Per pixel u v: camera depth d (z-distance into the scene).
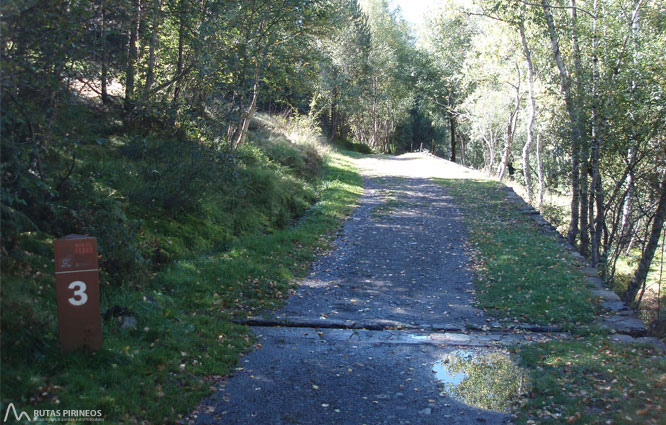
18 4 4.87
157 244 8.75
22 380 4.06
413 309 8.33
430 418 4.73
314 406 4.89
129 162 10.27
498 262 10.77
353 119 54.84
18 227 5.85
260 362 5.88
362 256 11.55
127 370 4.79
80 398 4.14
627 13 15.80
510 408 4.93
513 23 16.95
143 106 10.60
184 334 6.02
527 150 23.80
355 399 5.08
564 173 17.25
